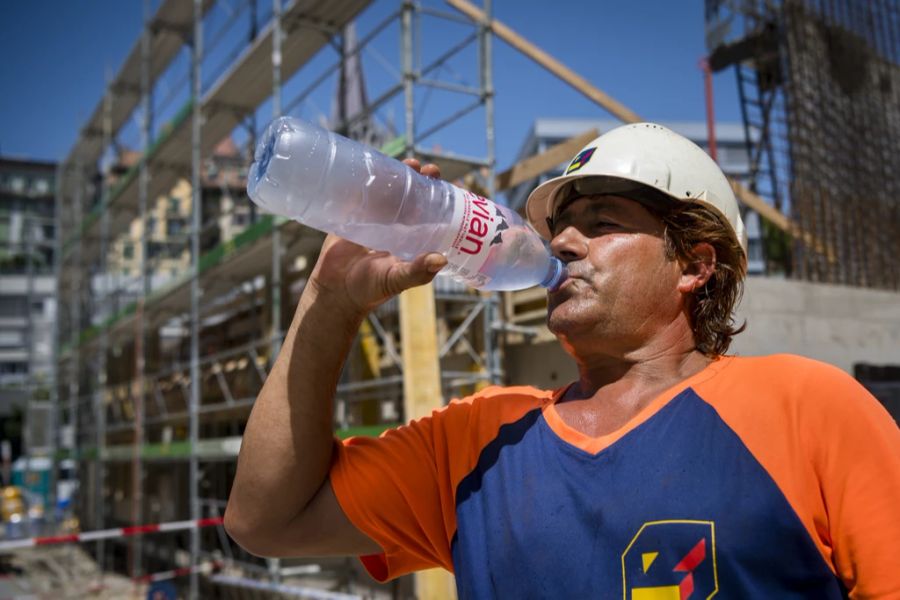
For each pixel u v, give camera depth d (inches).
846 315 206.2
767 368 42.5
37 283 1815.9
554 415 46.9
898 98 285.0
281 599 289.7
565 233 49.4
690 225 48.4
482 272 52.0
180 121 420.5
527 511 43.4
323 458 50.3
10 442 1496.1
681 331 48.7
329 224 50.9
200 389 439.5
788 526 37.6
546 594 41.1
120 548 571.8
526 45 284.7
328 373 49.6
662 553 38.4
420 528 52.2
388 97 269.4
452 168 258.7
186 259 661.3
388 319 321.7
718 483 39.0
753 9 290.2
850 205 258.7
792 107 257.1
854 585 36.9
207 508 440.1
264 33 330.0
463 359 292.2
